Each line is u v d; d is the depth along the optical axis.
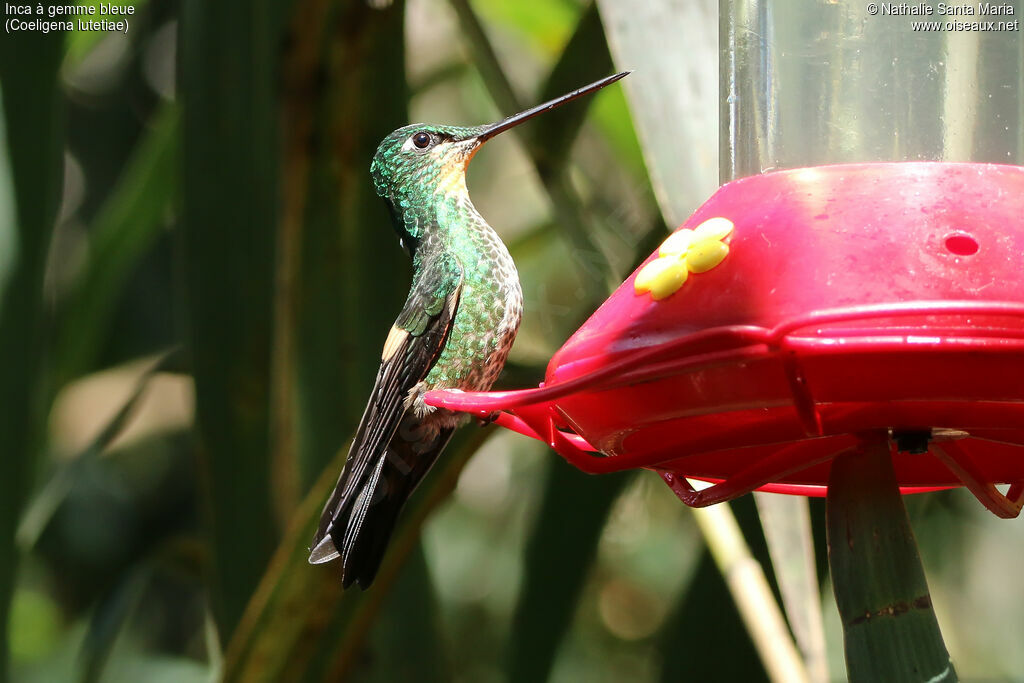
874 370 3.91
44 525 8.40
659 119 5.61
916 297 4.04
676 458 4.67
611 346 4.51
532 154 7.57
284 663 6.42
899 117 5.60
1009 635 11.21
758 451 5.07
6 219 7.16
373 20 7.43
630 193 9.59
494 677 12.34
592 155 10.73
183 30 7.71
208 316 7.44
